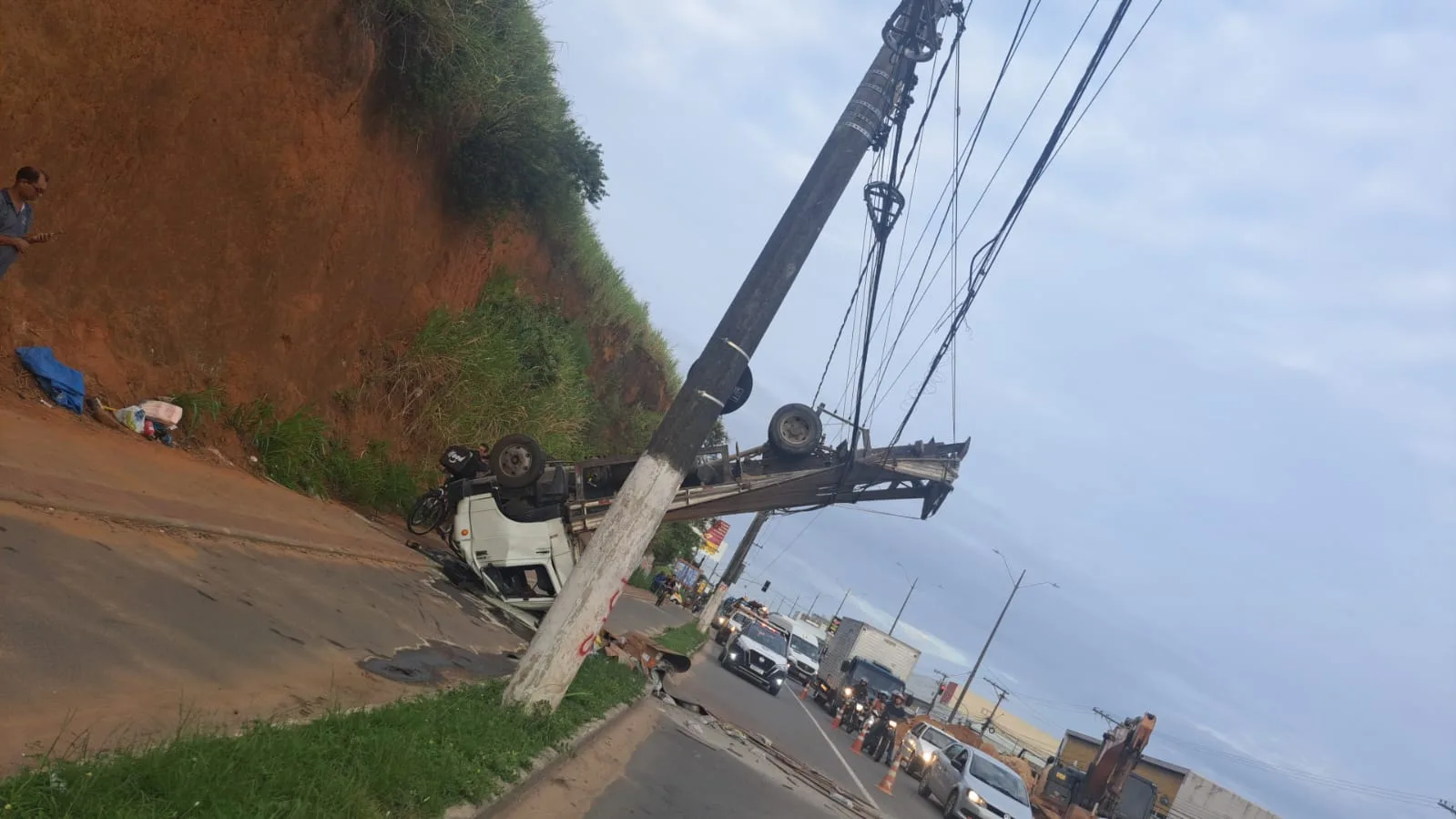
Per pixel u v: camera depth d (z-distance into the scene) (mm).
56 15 9125
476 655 10344
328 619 8438
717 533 70750
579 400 24406
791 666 43844
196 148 11258
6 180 8984
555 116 20078
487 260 21156
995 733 65688
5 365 9062
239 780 4426
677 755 11648
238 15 11500
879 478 14648
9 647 4875
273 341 13453
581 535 15117
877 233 11203
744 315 8820
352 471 15133
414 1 14383
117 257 10555
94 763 3996
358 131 14359
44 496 6914
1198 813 33562
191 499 9125
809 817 11266
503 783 6684
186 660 5891
